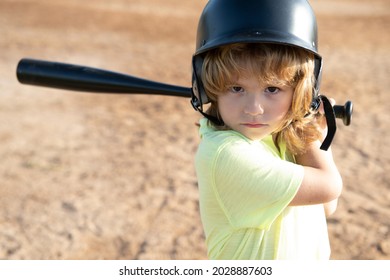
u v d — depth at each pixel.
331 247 5.80
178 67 15.85
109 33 21.30
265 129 2.54
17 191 7.20
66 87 3.54
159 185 7.44
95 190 7.26
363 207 6.76
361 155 8.77
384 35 22.91
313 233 2.72
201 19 2.68
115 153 8.72
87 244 5.90
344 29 24.50
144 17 26.28
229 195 2.56
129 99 12.43
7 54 16.34
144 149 8.95
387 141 9.52
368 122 10.70
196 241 5.98
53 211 6.65
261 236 2.59
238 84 2.46
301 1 2.61
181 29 23.42
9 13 24.86
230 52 2.44
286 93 2.50
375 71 15.88
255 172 2.48
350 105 2.85
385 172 8.00
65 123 10.34
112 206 6.79
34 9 26.50
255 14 2.50
